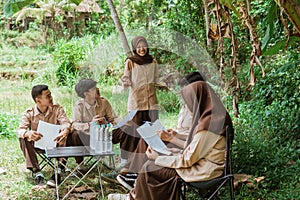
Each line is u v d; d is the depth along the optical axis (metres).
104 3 15.60
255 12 6.29
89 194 5.17
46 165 6.18
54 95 10.72
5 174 5.96
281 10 3.19
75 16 17.61
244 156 5.47
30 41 17.89
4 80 13.91
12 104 10.51
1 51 16.62
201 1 8.64
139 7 11.04
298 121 6.24
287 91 6.68
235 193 4.97
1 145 7.34
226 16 3.55
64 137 5.27
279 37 6.02
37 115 5.59
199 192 4.21
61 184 5.05
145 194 4.15
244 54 7.81
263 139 6.01
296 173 5.21
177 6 8.78
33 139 5.35
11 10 3.52
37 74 13.63
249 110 6.95
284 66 5.63
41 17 17.45
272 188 5.05
